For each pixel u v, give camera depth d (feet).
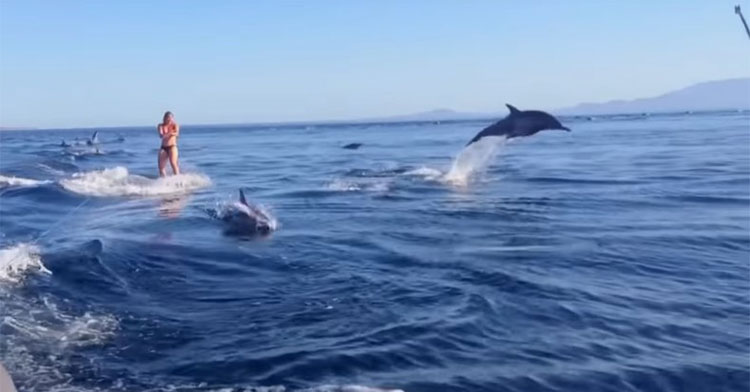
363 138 260.42
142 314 26.02
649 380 19.75
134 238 40.81
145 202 59.57
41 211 54.65
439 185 70.23
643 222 45.98
